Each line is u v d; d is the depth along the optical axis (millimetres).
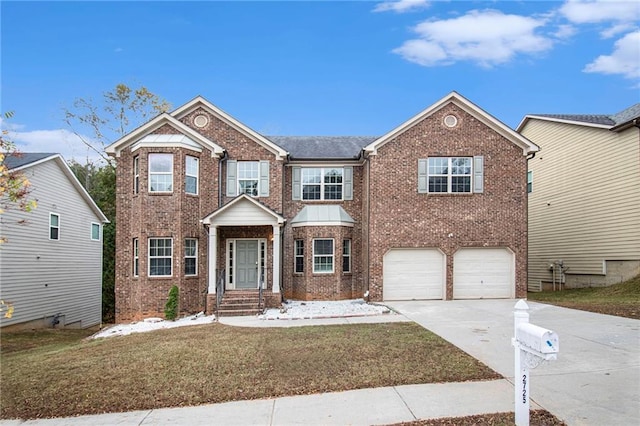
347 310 15336
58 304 20766
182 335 11383
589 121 21125
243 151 18375
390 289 17781
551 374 7129
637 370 7309
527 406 5242
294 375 7469
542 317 12461
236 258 17984
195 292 16641
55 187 20531
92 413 6211
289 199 19484
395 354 8578
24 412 6305
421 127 18078
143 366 8250
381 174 17859
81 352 10148
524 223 18031
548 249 23703
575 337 9750
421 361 8062
